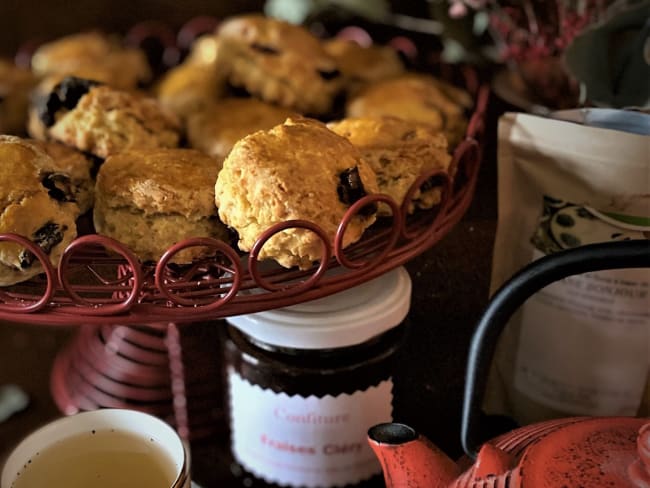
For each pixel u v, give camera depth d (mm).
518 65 468
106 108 409
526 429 332
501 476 292
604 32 404
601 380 396
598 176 357
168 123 431
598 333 386
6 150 333
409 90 463
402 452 316
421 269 422
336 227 321
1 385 530
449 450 431
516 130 376
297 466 397
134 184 347
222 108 459
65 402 473
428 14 564
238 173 326
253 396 387
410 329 418
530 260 396
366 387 378
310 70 465
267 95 468
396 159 373
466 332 430
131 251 324
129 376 450
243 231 325
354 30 581
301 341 357
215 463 443
